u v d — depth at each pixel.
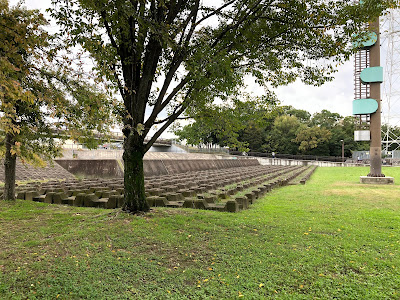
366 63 21.52
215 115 9.80
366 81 21.16
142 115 8.62
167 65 9.83
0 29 5.67
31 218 8.69
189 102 8.73
